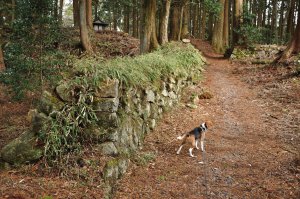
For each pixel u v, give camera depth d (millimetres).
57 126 5625
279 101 11922
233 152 7652
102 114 6039
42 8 9125
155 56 10781
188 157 7316
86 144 5871
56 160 5414
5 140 7699
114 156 5945
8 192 4473
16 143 5672
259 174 6461
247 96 13023
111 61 7770
